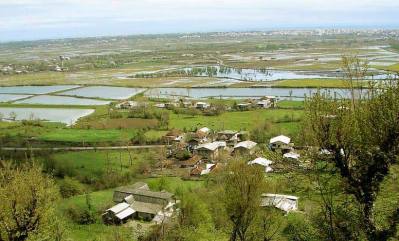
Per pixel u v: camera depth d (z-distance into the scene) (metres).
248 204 41.88
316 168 27.52
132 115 170.00
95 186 101.12
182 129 146.75
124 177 104.25
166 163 114.81
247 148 114.56
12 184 39.12
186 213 61.44
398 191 25.36
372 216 25.55
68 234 59.88
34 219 39.38
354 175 26.16
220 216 57.19
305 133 27.92
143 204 81.69
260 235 43.47
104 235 70.19
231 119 158.75
